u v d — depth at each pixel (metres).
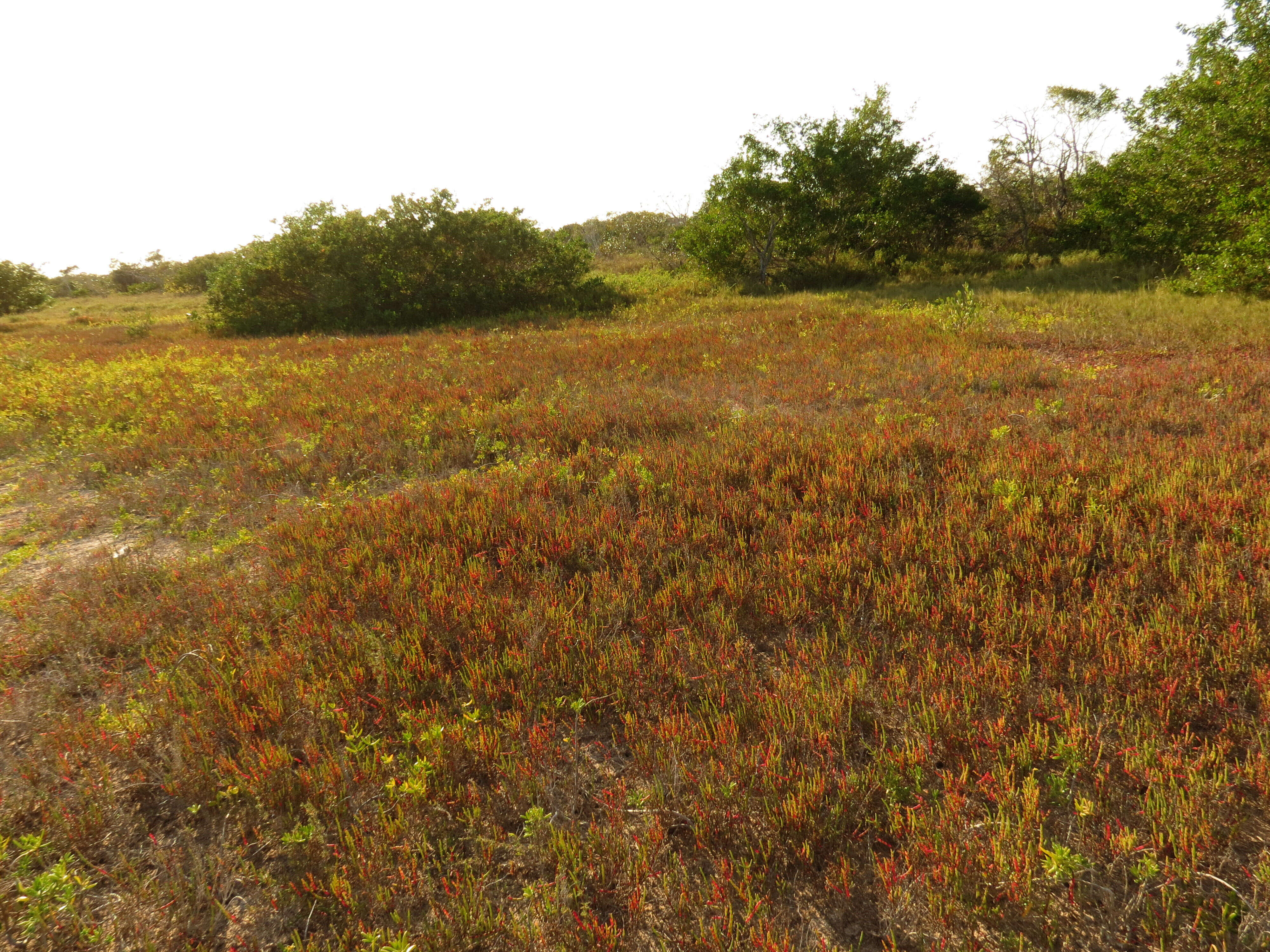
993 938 2.41
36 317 37.56
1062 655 3.63
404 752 3.37
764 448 6.78
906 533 4.88
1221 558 4.16
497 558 5.22
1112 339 11.00
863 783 2.97
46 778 3.24
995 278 20.34
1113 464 5.71
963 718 3.26
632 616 4.41
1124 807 2.83
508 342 15.40
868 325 13.87
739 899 2.61
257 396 10.45
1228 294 13.60
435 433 8.37
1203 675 3.46
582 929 2.44
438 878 2.77
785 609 4.24
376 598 4.66
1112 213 18.41
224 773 3.20
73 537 6.08
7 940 2.52
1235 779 2.86
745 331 14.37
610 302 22.55
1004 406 7.71
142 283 58.38
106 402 10.62
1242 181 14.53
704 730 3.31
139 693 3.78
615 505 5.94
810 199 22.78
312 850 2.81
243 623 4.45
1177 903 2.46
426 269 22.45
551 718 3.57
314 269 21.53
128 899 2.65
